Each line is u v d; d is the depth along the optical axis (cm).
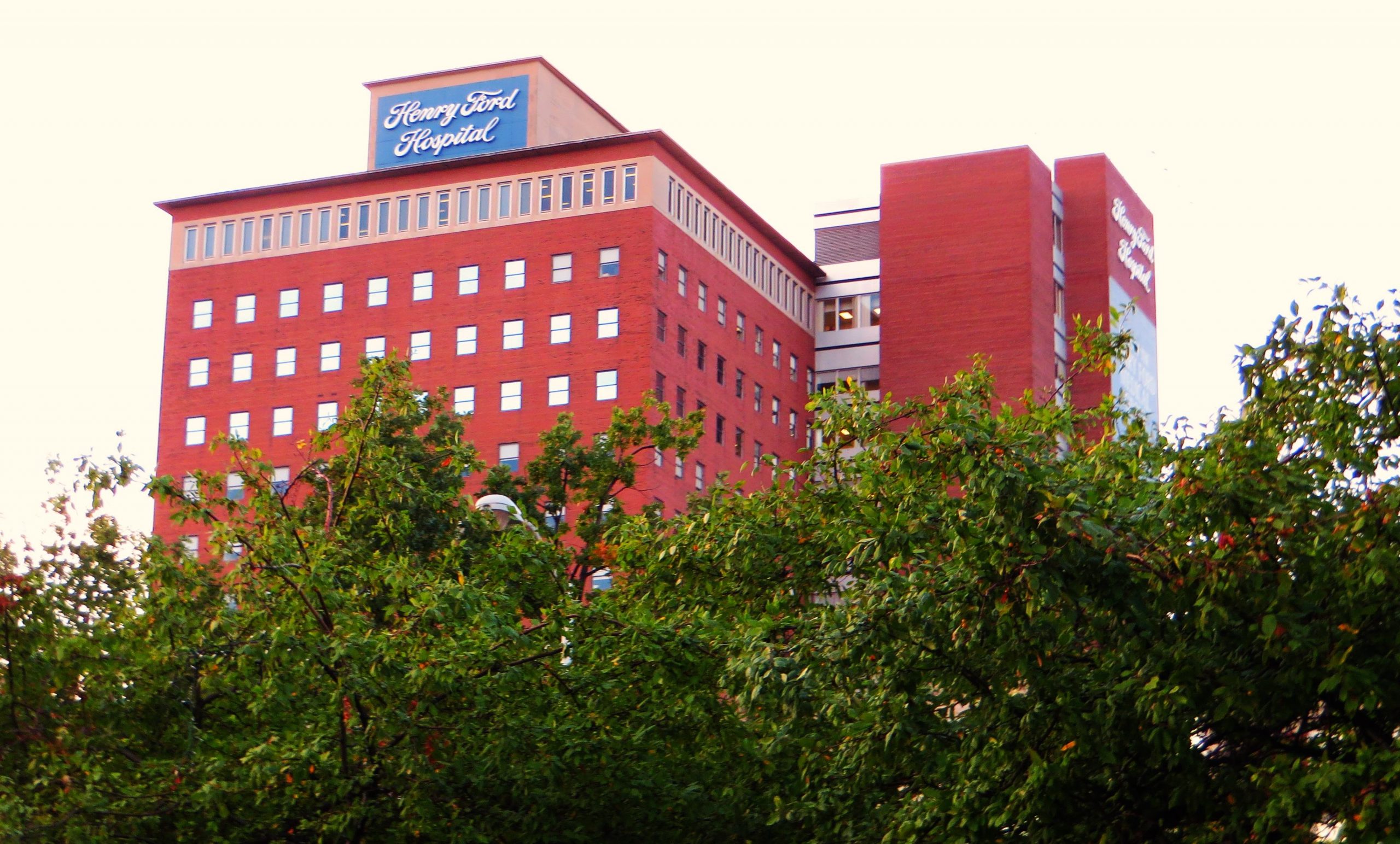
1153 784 1612
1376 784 1384
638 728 2095
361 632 2014
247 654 1959
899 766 1731
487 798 2075
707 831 2131
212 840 2017
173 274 10800
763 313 11081
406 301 10306
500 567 2375
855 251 11900
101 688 2100
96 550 2481
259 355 10556
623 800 2114
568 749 2023
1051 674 1588
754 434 10819
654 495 9512
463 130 10781
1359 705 1421
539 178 10181
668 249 10069
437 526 3319
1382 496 1490
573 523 5519
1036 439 1909
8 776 2095
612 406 9750
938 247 10825
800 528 2264
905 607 1570
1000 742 1594
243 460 2342
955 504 1569
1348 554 1505
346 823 1977
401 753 2006
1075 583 1492
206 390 10606
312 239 10600
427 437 4519
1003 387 10488
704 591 2319
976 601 1539
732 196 10706
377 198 10494
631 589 2402
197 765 2045
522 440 9875
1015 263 10662
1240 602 1486
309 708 2130
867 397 2169
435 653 1950
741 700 1836
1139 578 1503
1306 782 1407
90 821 2002
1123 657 1521
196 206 10869
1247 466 1499
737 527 2248
